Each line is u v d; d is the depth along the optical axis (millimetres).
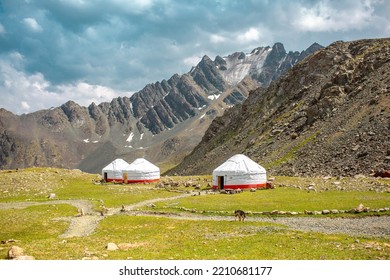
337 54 161625
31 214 46688
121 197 60562
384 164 75188
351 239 28750
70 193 67375
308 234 30812
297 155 104438
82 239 31484
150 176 86938
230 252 25328
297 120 135000
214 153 180875
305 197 50688
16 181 79000
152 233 34031
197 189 69188
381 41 153625
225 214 43406
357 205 42719
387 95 103312
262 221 38500
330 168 85562
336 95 123188
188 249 26344
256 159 121688
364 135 91750
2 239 34125
